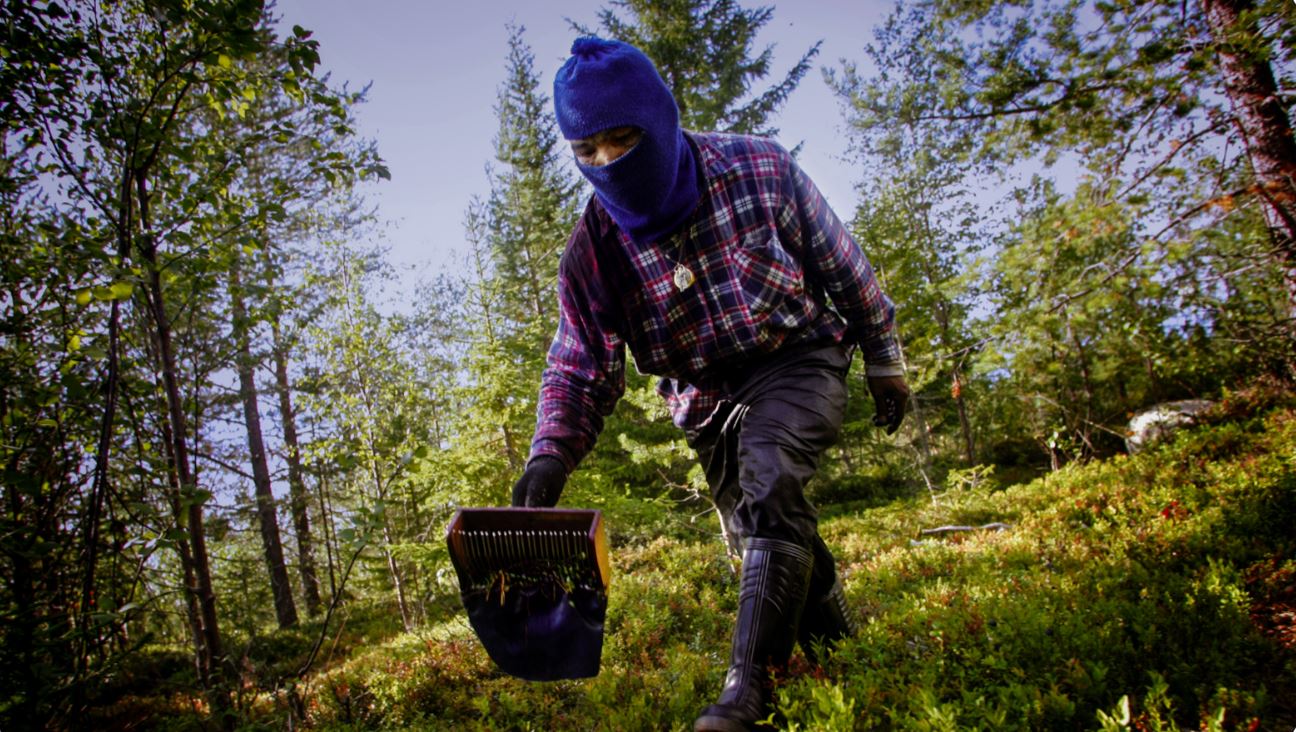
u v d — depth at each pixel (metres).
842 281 2.06
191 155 3.46
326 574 17.95
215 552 8.44
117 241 3.35
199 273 3.62
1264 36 6.52
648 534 11.27
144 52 3.41
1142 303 10.09
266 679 4.29
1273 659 2.61
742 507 1.86
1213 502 5.33
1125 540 4.69
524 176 22.44
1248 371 12.08
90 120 3.20
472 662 5.12
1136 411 15.03
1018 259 8.96
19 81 3.07
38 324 3.19
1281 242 7.58
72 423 3.26
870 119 16.56
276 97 12.81
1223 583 3.26
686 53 16.39
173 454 3.71
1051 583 3.57
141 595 3.94
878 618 3.65
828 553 2.27
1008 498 10.35
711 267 1.92
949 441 26.20
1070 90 7.99
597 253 2.02
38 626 2.87
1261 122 7.12
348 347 10.89
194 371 4.06
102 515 3.31
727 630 4.95
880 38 16.02
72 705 2.92
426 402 12.44
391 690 4.89
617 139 1.75
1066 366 14.27
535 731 3.48
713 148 1.96
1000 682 2.17
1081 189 8.67
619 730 2.74
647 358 2.09
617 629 5.05
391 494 10.12
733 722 1.54
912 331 17.44
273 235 14.89
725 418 2.12
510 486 9.37
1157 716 1.83
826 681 1.89
